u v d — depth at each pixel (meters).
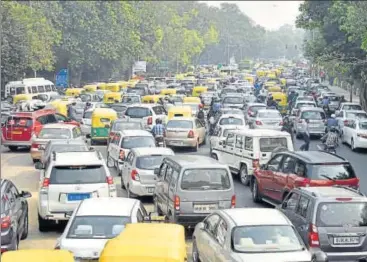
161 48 138.12
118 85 85.38
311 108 47.09
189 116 44.12
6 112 50.75
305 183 21.72
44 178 20.30
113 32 104.56
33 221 22.59
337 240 16.23
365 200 16.66
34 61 82.31
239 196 26.92
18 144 39.94
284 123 44.69
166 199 20.98
